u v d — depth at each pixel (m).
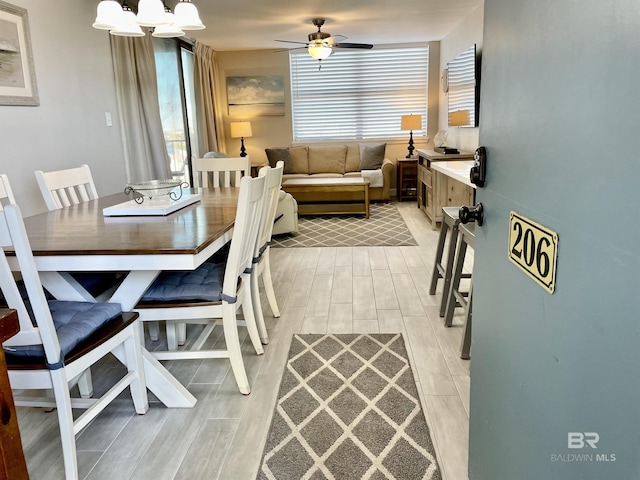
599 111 0.66
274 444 1.74
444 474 1.56
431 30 6.16
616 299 0.62
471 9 4.97
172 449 1.73
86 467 1.64
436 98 7.23
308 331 2.68
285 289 3.37
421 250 4.30
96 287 2.27
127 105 4.22
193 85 6.47
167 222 2.12
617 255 0.61
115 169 4.04
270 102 7.43
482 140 1.25
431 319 2.79
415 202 6.87
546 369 0.85
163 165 4.70
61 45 3.30
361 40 6.83
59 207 2.58
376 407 1.94
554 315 0.81
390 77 7.28
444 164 4.58
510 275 1.04
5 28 2.73
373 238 4.79
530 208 0.92
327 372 2.23
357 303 3.07
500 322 1.12
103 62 3.86
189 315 2.00
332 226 5.41
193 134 6.51
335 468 1.60
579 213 0.72
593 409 0.69
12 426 0.78
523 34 0.94
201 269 2.33
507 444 1.08
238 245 1.93
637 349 0.57
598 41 0.66
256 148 7.60
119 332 1.77
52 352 1.45
